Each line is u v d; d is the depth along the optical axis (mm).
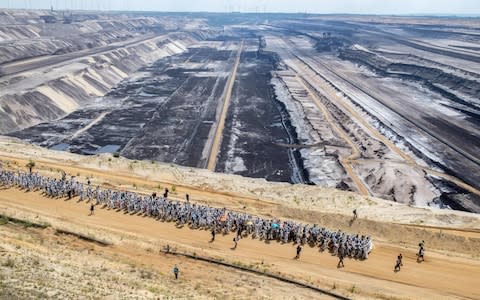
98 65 154250
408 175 73500
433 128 97750
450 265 36656
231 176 60281
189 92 135250
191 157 82750
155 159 81438
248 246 38906
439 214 46375
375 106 115938
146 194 48656
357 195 51562
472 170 76062
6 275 25016
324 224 43500
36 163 58312
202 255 36562
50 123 101625
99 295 24594
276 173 76250
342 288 32781
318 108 115438
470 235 41750
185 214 42781
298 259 36969
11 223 38656
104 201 46219
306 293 31625
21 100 103125
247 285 31969
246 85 145875
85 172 55531
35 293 23016
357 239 37781
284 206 46719
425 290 33125
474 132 95250
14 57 156000
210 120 106062
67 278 26781
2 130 92375
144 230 40938
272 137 94688
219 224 41719
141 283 28562
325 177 73438
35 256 30109
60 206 44812
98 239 37406
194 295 28000
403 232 41562
